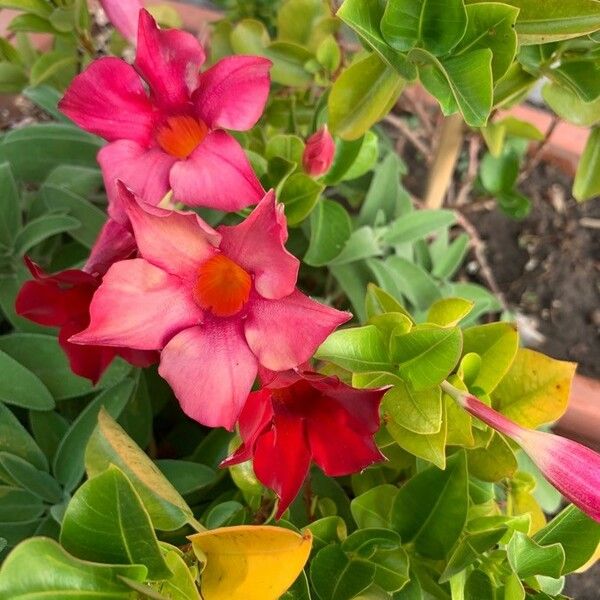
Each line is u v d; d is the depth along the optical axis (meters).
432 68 0.19
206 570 0.16
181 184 0.18
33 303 0.20
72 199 0.28
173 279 0.16
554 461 0.17
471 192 0.44
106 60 0.18
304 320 0.16
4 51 0.33
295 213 0.24
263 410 0.17
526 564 0.18
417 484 0.21
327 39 0.28
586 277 0.42
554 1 0.18
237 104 0.19
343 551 0.20
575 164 0.41
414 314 0.29
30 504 0.23
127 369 0.24
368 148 0.27
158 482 0.17
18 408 0.27
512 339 0.21
